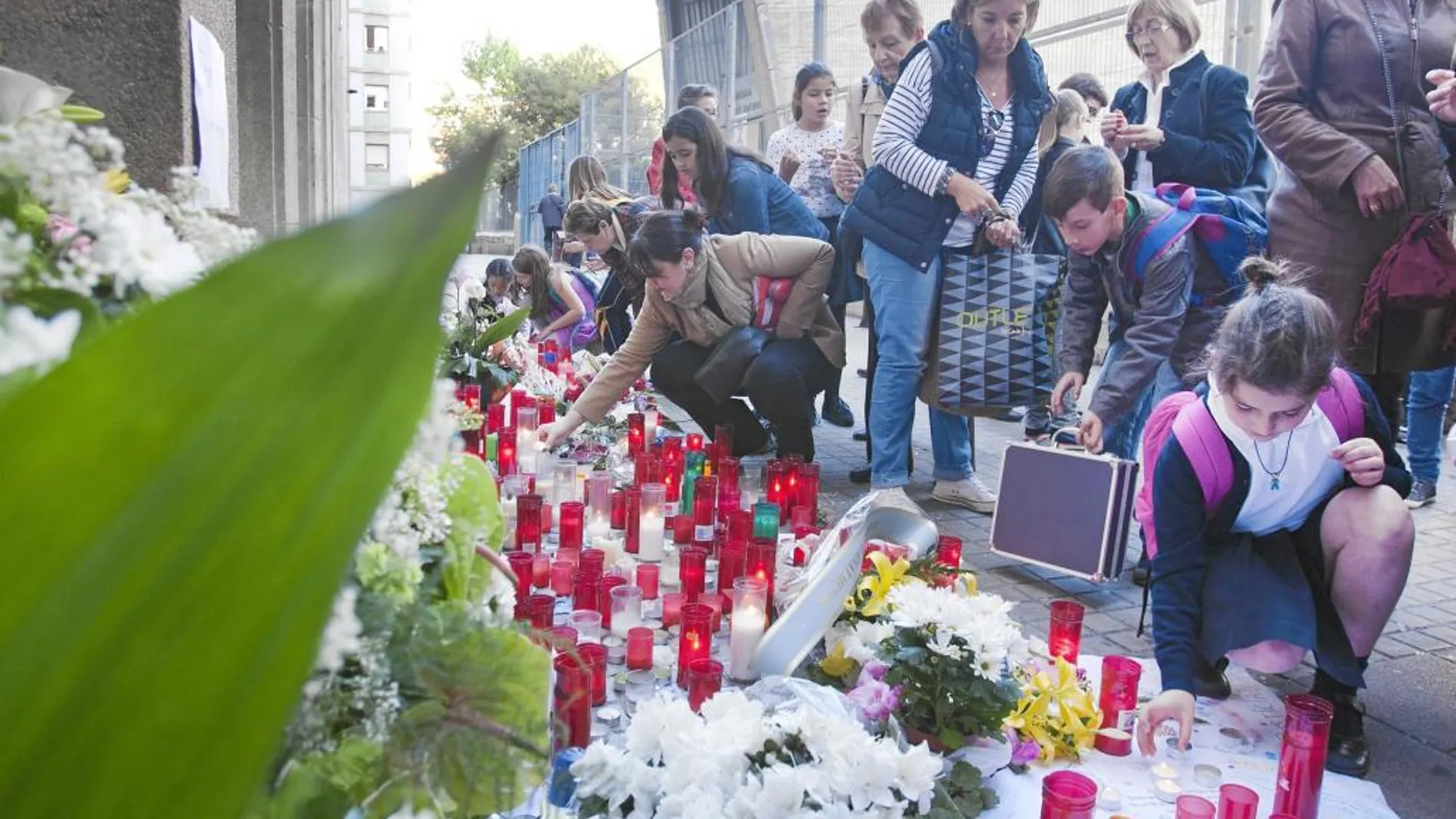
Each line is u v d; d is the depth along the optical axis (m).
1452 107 3.76
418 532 1.01
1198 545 3.12
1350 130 4.02
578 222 7.49
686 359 6.06
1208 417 3.12
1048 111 5.49
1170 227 4.20
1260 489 3.08
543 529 4.39
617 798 1.95
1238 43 7.07
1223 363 2.99
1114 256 4.32
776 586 3.50
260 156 5.58
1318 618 3.07
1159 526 3.16
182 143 3.25
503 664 0.98
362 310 0.40
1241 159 4.90
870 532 3.23
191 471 0.40
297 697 0.43
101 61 3.18
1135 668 2.92
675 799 1.89
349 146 10.05
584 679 2.34
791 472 4.78
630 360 5.52
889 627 2.75
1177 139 4.91
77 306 0.84
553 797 2.07
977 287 5.09
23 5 3.11
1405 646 3.85
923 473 6.21
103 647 0.41
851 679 2.85
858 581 3.03
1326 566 3.12
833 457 6.66
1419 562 4.74
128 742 0.42
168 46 3.21
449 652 0.94
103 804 0.42
